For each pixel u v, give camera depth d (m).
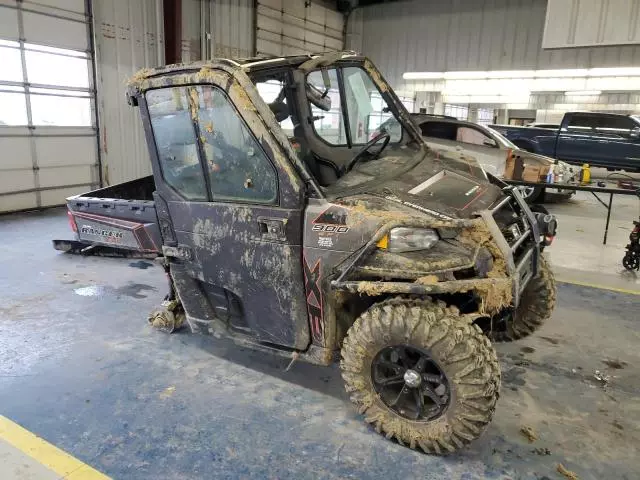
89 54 9.39
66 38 8.96
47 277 5.07
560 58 14.40
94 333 3.82
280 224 2.57
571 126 11.85
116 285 4.88
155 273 5.26
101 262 5.63
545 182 7.05
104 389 3.04
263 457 2.45
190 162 2.86
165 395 2.99
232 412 2.82
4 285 4.82
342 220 2.44
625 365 3.41
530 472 2.37
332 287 2.48
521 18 14.61
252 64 2.71
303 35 15.41
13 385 3.08
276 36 14.39
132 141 10.44
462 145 8.94
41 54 8.62
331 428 2.69
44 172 8.91
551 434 2.66
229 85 2.55
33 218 8.06
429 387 2.42
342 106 3.31
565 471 2.37
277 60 2.86
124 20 9.95
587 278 5.29
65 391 3.02
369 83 3.53
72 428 2.66
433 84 16.31
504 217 2.97
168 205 3.01
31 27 8.39
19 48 8.27
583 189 6.44
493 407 2.30
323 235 2.49
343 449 2.51
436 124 9.36
